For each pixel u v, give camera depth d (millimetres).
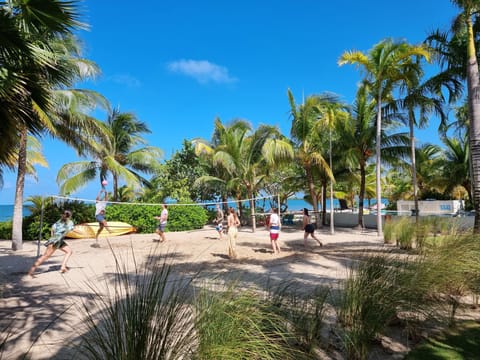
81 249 12016
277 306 3785
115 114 22109
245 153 20734
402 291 4301
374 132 20016
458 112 19656
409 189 34531
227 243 13719
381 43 16266
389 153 20234
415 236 9719
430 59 14664
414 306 4344
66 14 5047
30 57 5059
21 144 12375
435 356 3592
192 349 2533
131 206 18938
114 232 16719
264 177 24328
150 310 2496
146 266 3621
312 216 25969
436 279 4879
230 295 3168
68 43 12289
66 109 12617
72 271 8125
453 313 4594
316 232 19219
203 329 2676
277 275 7457
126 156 22453
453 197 30375
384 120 19641
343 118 19984
